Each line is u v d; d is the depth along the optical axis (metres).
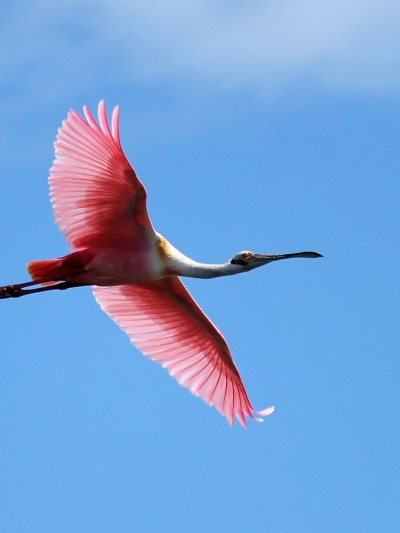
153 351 18.97
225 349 18.80
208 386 19.09
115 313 18.88
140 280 17.16
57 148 16.28
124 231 16.94
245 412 18.91
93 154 16.23
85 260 16.89
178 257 17.27
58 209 16.61
